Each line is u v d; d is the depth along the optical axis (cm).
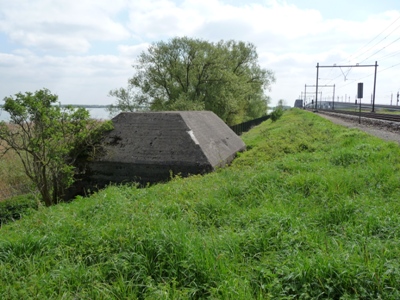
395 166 846
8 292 384
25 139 1114
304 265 380
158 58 3222
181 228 514
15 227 663
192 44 3173
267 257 433
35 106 1054
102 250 468
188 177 1109
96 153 1297
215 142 1501
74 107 1184
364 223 511
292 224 520
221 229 550
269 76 4662
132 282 407
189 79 3366
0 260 472
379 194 663
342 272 357
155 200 721
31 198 1340
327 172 842
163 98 3372
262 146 1587
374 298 335
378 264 370
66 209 743
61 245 499
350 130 1705
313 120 2803
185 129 1324
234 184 798
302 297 345
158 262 435
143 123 1377
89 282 407
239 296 347
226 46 4203
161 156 1252
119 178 1278
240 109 4022
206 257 418
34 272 430
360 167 889
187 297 362
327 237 482
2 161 1588
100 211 667
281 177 812
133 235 488
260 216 567
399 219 504
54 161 1148
